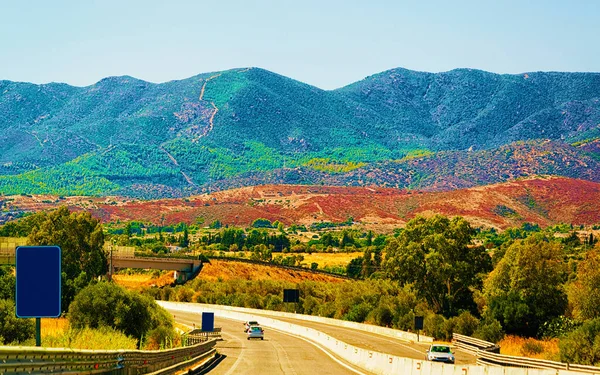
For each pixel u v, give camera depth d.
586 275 116.25
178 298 197.00
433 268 157.00
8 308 63.56
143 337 79.69
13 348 23.30
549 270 125.81
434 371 52.41
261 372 60.47
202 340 91.38
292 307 180.75
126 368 37.97
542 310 121.25
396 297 162.38
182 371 55.94
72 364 28.84
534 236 134.00
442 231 163.38
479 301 161.12
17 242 140.50
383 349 94.75
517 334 119.31
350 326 143.88
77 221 142.12
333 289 191.75
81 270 140.25
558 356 79.75
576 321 116.50
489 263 163.12
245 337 119.25
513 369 48.16
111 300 78.75
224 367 65.19
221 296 193.38
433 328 119.56
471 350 94.62
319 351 91.19
